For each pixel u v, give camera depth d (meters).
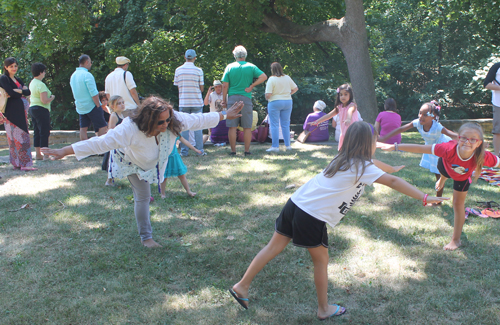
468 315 2.70
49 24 11.93
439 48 21.72
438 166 3.94
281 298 2.95
